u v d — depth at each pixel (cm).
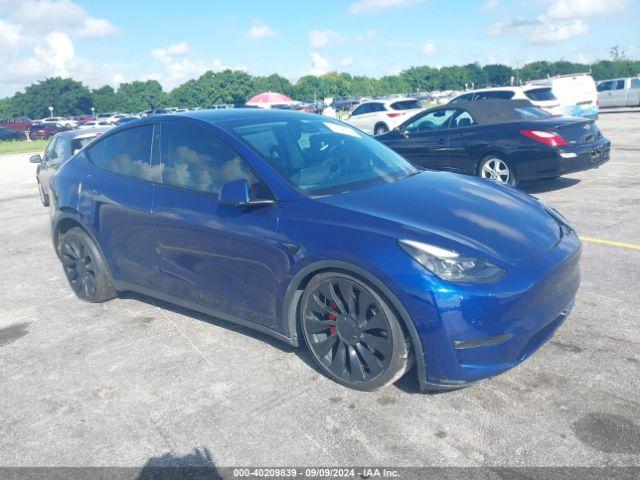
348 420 303
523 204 369
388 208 329
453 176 419
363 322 315
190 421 314
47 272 616
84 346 418
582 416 290
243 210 360
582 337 374
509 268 296
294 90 11438
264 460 277
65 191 491
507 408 302
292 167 372
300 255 329
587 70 12912
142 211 419
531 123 812
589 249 552
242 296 372
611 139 1494
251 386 344
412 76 13038
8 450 300
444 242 297
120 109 12219
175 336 423
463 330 286
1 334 453
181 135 419
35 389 361
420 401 314
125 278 457
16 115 12112
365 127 2012
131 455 289
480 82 13462
